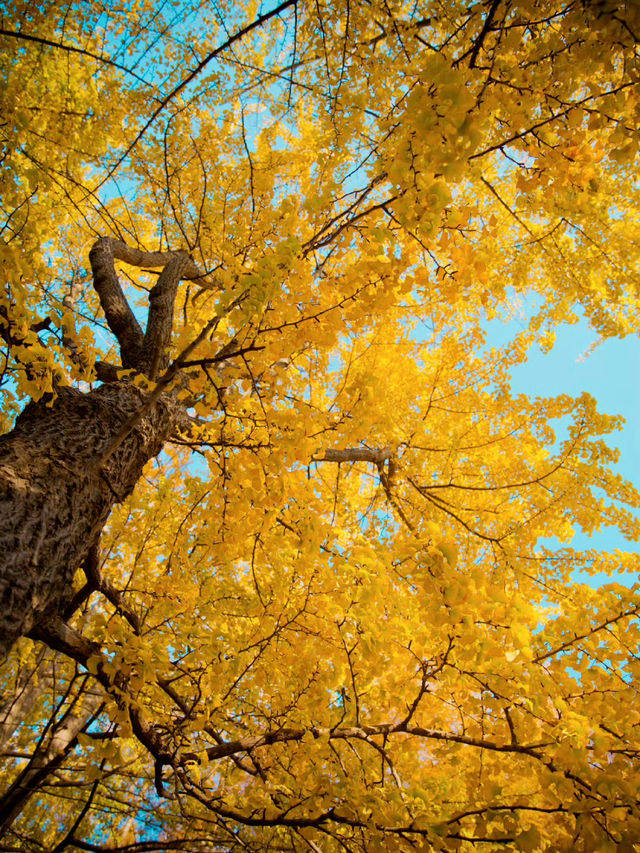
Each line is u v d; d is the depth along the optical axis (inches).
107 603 131.5
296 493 60.3
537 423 124.5
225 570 96.0
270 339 55.0
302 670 69.0
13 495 50.3
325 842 79.9
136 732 67.4
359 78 70.8
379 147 70.9
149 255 124.5
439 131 41.4
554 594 101.0
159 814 107.8
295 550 74.9
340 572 65.2
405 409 139.0
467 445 131.9
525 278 134.3
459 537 122.6
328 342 55.7
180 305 164.4
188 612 82.1
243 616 86.1
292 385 69.2
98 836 160.4
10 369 50.3
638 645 60.6
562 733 51.2
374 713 75.2
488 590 53.9
